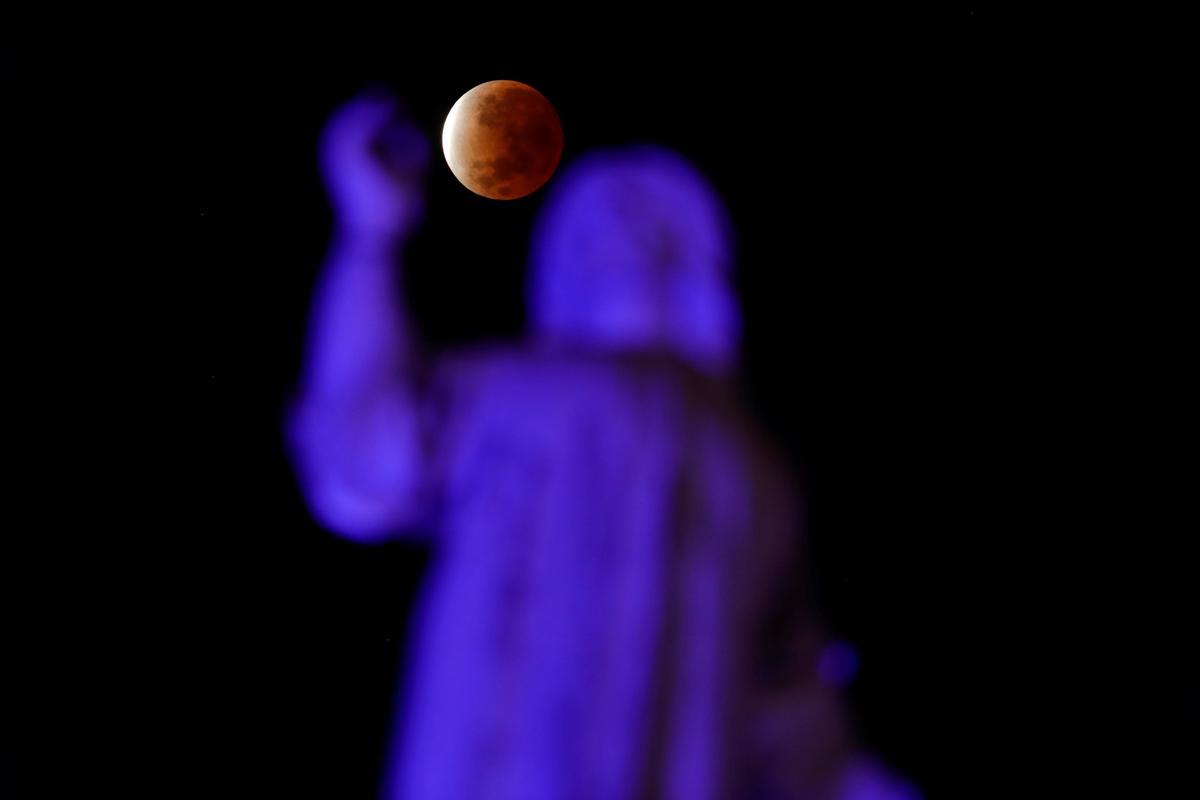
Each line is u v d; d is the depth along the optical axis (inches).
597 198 331.9
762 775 291.4
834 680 303.3
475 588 285.1
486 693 277.6
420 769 278.7
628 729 275.7
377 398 292.8
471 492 293.4
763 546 299.4
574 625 279.6
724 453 300.4
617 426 294.4
